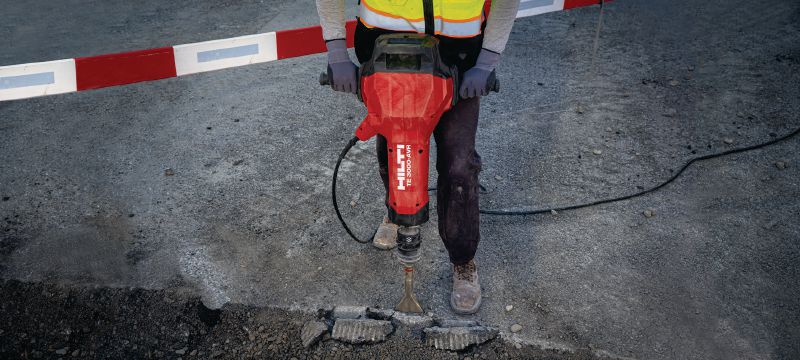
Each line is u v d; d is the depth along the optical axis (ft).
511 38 16.12
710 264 9.18
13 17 18.17
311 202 10.62
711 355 7.79
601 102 13.29
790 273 8.96
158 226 10.11
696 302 8.54
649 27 16.53
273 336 8.24
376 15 6.78
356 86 7.05
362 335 8.06
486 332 8.07
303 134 12.48
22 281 9.04
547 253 9.45
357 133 6.85
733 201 10.43
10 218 10.27
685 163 11.37
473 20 6.70
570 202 10.53
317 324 8.22
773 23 16.37
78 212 10.41
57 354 8.07
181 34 16.67
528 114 12.98
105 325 8.46
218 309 8.64
